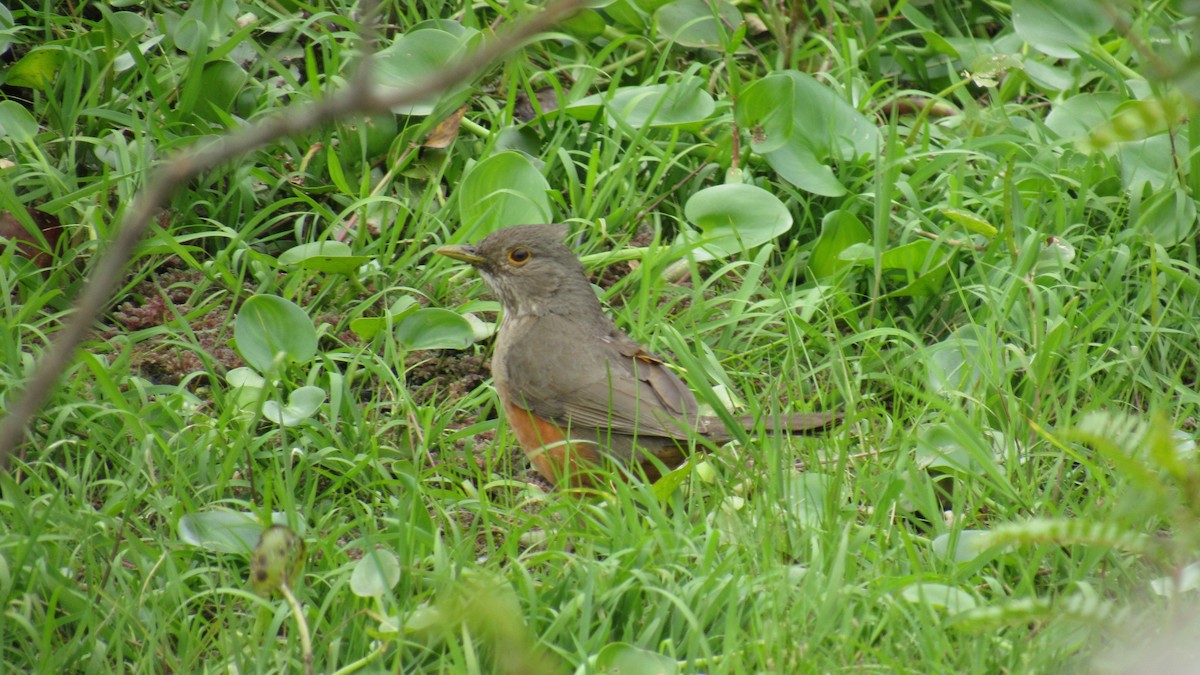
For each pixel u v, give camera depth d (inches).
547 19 129.9
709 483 360.2
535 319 394.6
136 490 339.6
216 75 462.0
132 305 421.7
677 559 310.2
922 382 399.5
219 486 343.6
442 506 345.7
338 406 375.9
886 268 439.8
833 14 523.8
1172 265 433.4
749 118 466.0
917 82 541.0
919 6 560.1
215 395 380.8
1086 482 353.4
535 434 384.2
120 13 475.5
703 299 444.8
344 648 289.7
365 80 130.3
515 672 179.2
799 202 470.9
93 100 449.1
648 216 475.2
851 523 325.1
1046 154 470.6
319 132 465.4
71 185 435.2
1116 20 163.6
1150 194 452.1
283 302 390.3
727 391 395.5
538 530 343.0
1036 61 521.7
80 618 292.4
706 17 518.9
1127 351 406.3
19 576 299.6
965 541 325.4
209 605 309.6
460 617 205.2
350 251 425.4
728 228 444.8
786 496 333.4
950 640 287.7
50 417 358.0
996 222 458.3
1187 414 384.8
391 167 462.9
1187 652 219.5
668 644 280.7
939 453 346.0
